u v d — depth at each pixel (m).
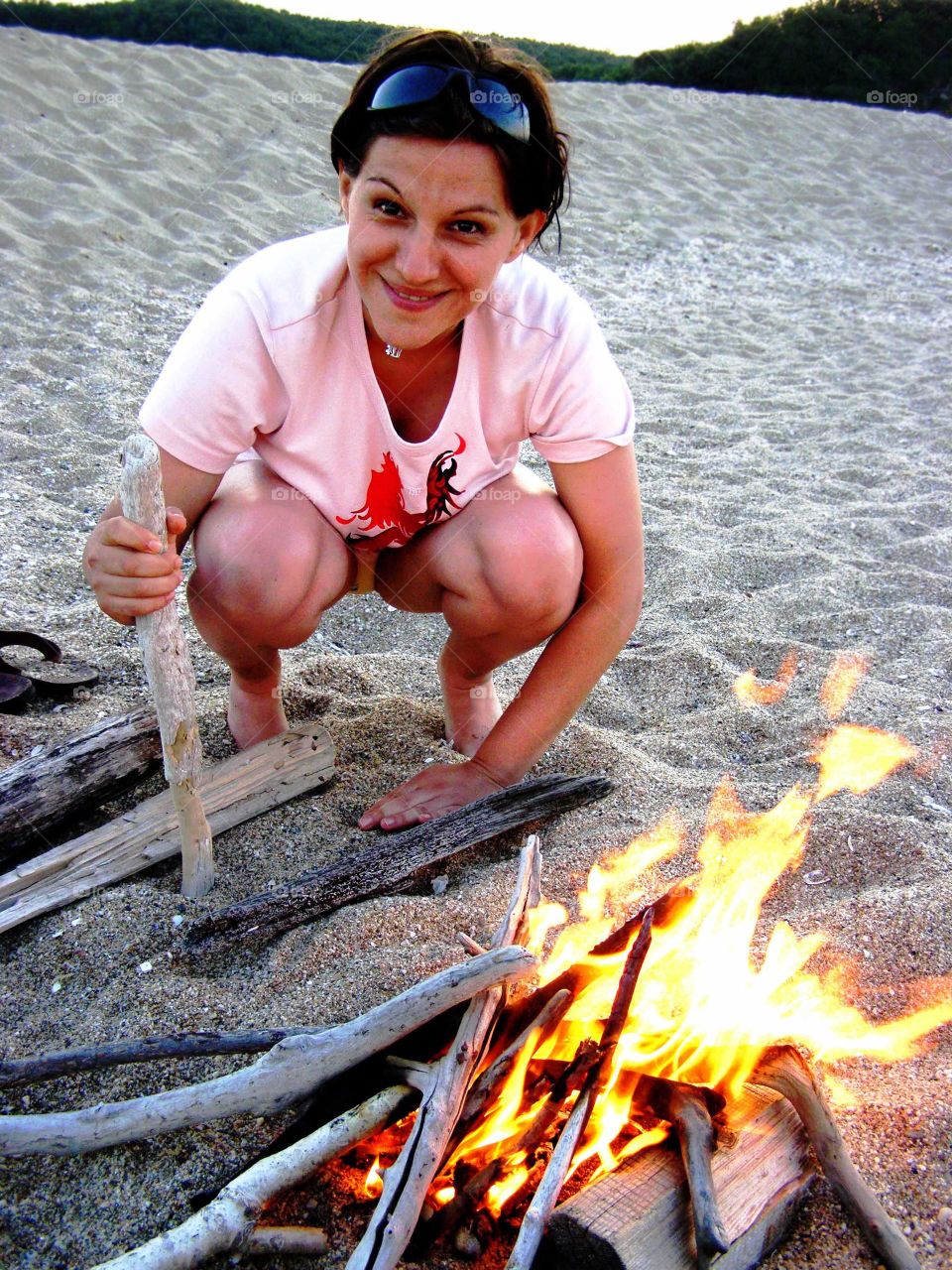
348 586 2.19
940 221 9.45
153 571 1.55
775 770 2.26
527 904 1.54
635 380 5.39
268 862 1.93
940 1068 1.49
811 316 6.86
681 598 3.15
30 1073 1.36
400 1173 1.21
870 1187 1.31
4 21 10.77
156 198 7.36
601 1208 1.17
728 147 10.91
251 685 2.12
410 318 1.61
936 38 12.67
